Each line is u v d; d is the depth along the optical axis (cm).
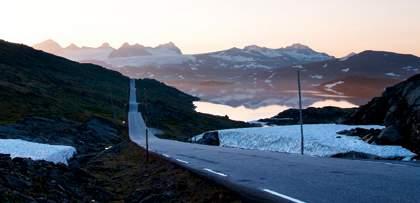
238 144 8375
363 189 1362
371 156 4403
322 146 5816
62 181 2241
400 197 1201
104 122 12538
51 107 12719
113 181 3169
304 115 19825
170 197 1941
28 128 8188
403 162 2236
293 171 1947
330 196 1291
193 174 2247
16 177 1773
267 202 1287
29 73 19712
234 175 1964
